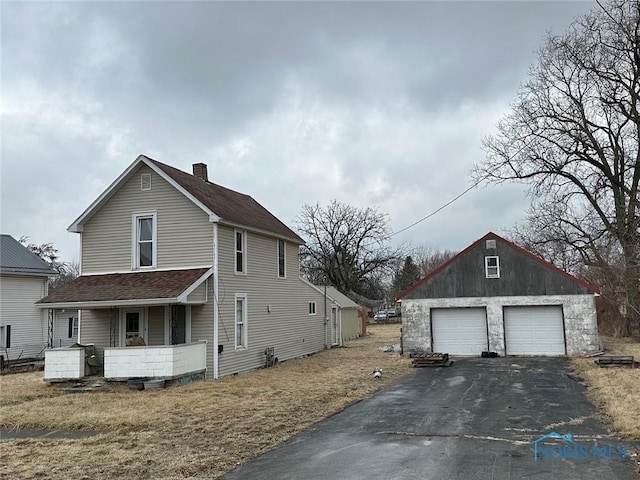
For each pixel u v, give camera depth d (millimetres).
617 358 18250
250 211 23062
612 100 27625
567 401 12594
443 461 7914
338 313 31859
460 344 23484
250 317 20609
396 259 56781
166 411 12297
